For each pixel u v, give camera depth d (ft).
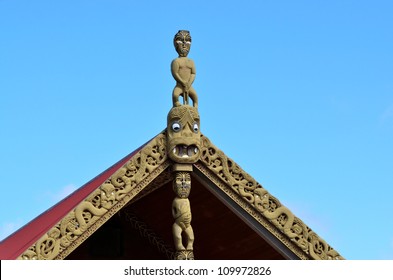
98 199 84.33
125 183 85.46
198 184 89.97
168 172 88.48
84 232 83.35
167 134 87.66
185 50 89.71
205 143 88.48
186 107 87.76
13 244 93.66
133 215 100.22
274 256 95.55
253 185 89.25
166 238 101.50
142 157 86.58
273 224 89.25
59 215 94.17
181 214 87.20
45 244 81.76
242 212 89.25
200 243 98.58
